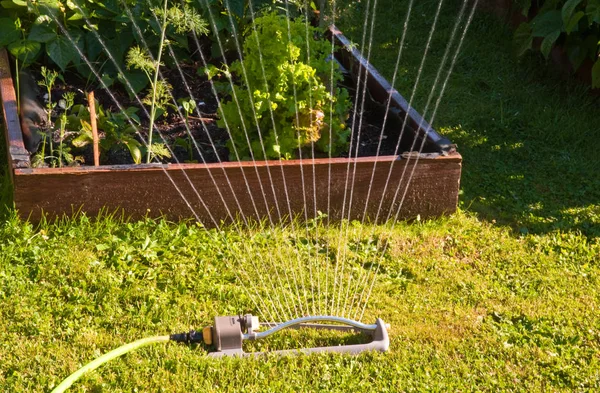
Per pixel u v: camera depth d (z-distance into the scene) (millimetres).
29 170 3533
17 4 4121
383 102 4270
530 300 3498
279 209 3738
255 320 3207
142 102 4215
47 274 3424
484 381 3180
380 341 3240
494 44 5055
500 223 3887
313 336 3268
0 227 3561
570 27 4422
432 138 3879
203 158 3699
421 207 3842
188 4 4363
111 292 3379
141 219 3660
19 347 3172
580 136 4434
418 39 5094
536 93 4707
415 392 3123
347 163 3727
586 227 3895
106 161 3836
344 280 3521
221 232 3650
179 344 3217
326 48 3930
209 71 3941
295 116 3795
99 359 3111
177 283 3443
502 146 4359
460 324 3369
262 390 3092
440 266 3627
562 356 3279
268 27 3787
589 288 3570
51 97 4148
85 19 4234
